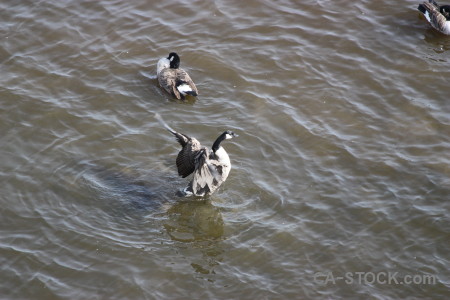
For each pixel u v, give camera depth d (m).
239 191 14.95
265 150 16.11
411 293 12.40
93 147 16.02
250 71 18.91
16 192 14.52
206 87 18.28
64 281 12.46
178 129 16.67
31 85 17.89
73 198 14.54
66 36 19.94
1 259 12.83
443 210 14.32
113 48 19.61
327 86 18.36
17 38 19.64
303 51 19.73
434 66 19.22
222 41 20.09
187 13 21.23
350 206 14.48
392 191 14.89
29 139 16.06
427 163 15.68
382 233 13.77
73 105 17.31
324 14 21.41
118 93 17.94
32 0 21.41
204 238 13.69
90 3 21.45
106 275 12.65
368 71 18.97
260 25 20.81
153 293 12.30
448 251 13.33
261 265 13.02
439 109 17.53
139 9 21.30
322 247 13.44
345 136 16.58
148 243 13.52
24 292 12.19
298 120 17.08
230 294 12.34
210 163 13.97
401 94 18.09
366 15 21.42
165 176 15.37
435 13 20.66
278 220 14.15
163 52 19.53
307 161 15.80
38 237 13.44
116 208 14.40
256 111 17.39
